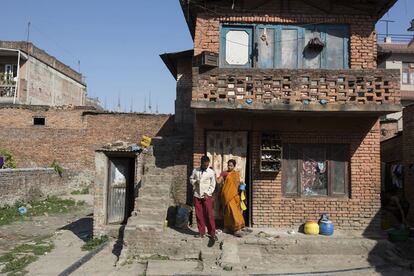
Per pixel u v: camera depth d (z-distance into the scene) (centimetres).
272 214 1170
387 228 1202
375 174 1179
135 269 931
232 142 1209
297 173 1194
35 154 2738
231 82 1106
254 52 1211
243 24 1221
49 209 1944
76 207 2091
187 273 884
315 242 1059
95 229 1202
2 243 1213
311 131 1190
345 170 1195
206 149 1205
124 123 2723
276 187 1177
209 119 1192
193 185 1066
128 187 1256
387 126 2114
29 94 3353
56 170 2527
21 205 1964
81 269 931
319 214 1170
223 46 1220
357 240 1072
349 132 1187
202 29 1207
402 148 1506
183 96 1859
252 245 1052
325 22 1216
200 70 1109
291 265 985
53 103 3841
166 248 1009
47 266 950
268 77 1106
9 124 2750
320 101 1093
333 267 977
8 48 3316
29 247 1144
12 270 916
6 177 1856
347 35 1226
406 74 3344
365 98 1099
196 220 1148
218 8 1213
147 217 1077
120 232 1195
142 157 1253
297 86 1103
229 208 1091
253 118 1190
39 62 3547
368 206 1173
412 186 1381
